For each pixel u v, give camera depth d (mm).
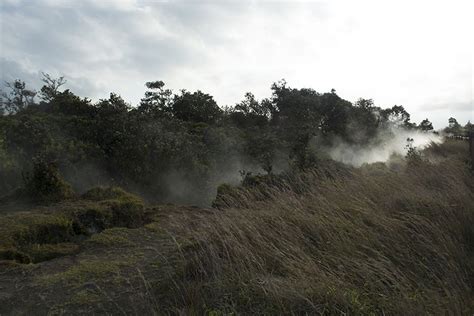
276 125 16641
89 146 9305
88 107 11008
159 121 11531
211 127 13023
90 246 5480
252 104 17797
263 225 5258
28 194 7160
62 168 8375
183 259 4703
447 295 4215
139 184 9422
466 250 5602
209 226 5219
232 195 7527
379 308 3922
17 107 14406
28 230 5656
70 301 4074
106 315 3891
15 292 4227
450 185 7746
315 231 5332
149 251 5273
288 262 4465
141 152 9570
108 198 7367
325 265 4629
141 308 3982
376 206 6359
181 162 10172
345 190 7035
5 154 8227
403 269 4793
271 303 3895
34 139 8805
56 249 5395
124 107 10969
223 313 3768
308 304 3855
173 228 5988
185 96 15516
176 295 4125
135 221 6812
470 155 10570
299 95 17234
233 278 4254
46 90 12203
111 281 4441
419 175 8648
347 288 4102
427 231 5598
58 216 6172
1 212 6434
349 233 5289
